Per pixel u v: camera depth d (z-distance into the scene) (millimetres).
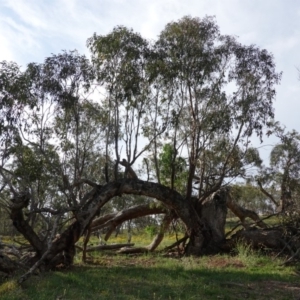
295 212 20766
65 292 11188
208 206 22375
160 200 20812
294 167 33312
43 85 18031
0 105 16953
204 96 21719
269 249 20062
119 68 19281
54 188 20500
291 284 13844
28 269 14359
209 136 22250
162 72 20016
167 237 33438
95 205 17938
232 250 20719
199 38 20922
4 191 19766
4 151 17656
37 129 18953
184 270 15703
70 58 18312
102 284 12555
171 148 22875
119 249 24781
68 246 16656
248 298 11562
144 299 10758
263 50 22234
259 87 22141
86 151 23438
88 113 21375
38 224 27500
